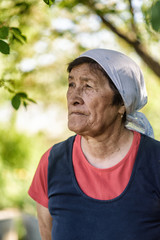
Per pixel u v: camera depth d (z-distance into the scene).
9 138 6.98
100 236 1.44
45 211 1.67
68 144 1.66
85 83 1.51
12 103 2.08
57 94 6.61
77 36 4.42
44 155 1.70
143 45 3.59
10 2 3.28
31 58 4.50
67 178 1.57
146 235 1.42
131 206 1.43
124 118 1.61
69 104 1.53
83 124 1.50
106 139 1.54
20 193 6.10
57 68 5.24
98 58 1.50
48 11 4.03
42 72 5.11
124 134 1.58
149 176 1.47
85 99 1.50
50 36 4.45
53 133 9.43
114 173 1.51
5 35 1.82
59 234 1.51
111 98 1.51
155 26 1.01
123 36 3.63
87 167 1.55
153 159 1.50
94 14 3.96
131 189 1.46
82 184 1.54
